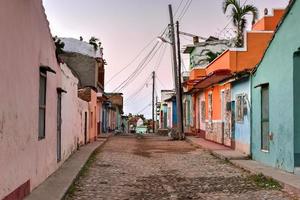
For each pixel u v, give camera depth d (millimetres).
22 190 9062
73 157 18109
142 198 10320
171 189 11578
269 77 15797
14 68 8273
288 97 13781
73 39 39969
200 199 10266
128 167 16203
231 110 22594
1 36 7332
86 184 12336
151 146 26609
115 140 33000
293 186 11016
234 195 10758
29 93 9680
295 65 13406
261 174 13453
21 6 8719
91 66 38812
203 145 25047
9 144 7957
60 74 14953
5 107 7656
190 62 45062
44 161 11820
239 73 19109
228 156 18719
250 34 24359
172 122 49500
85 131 26422
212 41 41969
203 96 32250
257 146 17438
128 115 101938
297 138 13383
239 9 29484
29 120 9727
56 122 14039
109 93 68562
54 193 10070
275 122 15062
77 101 21906
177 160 18672
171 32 32906
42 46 11195
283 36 14172
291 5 13305
